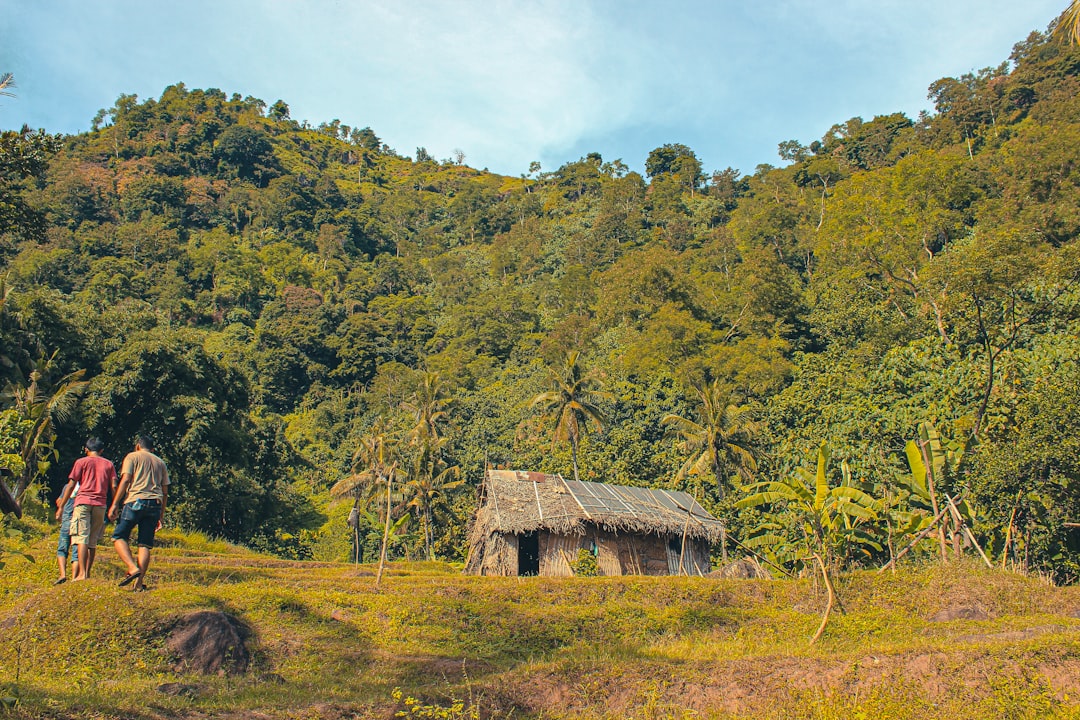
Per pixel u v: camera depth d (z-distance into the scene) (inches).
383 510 1659.7
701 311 2628.0
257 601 459.5
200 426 1295.5
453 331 3695.9
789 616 568.4
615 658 414.9
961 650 369.4
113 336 1439.5
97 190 4517.7
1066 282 1113.4
